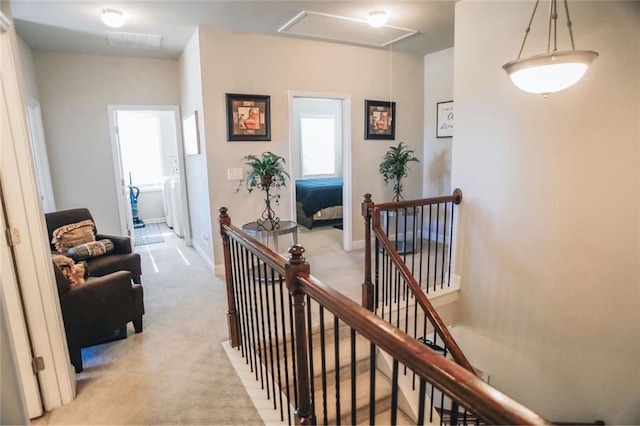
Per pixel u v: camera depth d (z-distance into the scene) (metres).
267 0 3.11
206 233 4.42
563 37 2.52
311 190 6.02
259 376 2.31
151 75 4.96
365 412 2.34
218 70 3.89
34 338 1.97
